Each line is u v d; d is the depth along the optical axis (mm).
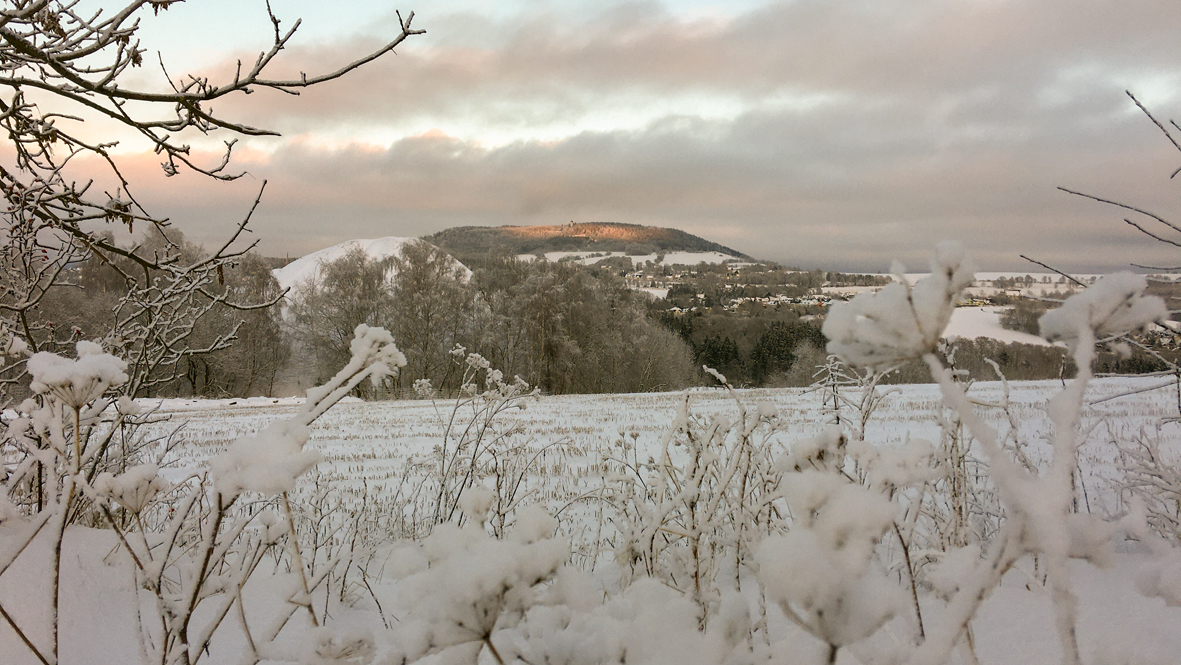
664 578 2387
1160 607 2275
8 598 2223
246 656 1348
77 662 2088
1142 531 1115
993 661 1996
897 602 686
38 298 3361
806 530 730
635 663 1085
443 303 36906
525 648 1168
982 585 718
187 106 2602
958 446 2873
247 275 33031
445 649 1070
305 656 1271
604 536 4523
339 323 37344
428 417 18750
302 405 1321
